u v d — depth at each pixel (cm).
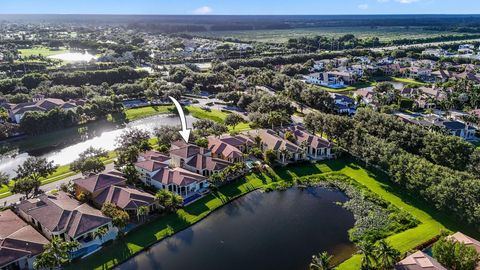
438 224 7869
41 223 7169
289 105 15050
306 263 6800
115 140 13112
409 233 7562
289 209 8675
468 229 7638
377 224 7931
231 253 7056
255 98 16475
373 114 12450
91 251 6825
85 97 17675
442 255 6231
